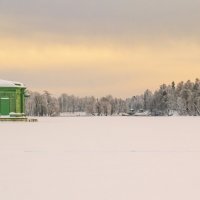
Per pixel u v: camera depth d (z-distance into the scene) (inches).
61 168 514.3
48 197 350.6
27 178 442.3
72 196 354.0
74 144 859.4
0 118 2420.0
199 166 524.1
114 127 1652.3
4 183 414.3
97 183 412.8
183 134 1186.0
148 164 546.6
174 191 370.6
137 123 2144.4
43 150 738.2
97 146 812.6
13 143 887.1
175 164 544.4
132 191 373.1
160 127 1643.7
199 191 369.1
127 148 768.9
